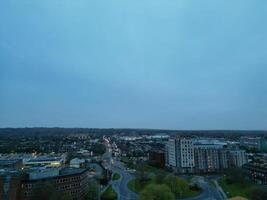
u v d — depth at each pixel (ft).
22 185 629.10
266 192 611.47
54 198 589.32
